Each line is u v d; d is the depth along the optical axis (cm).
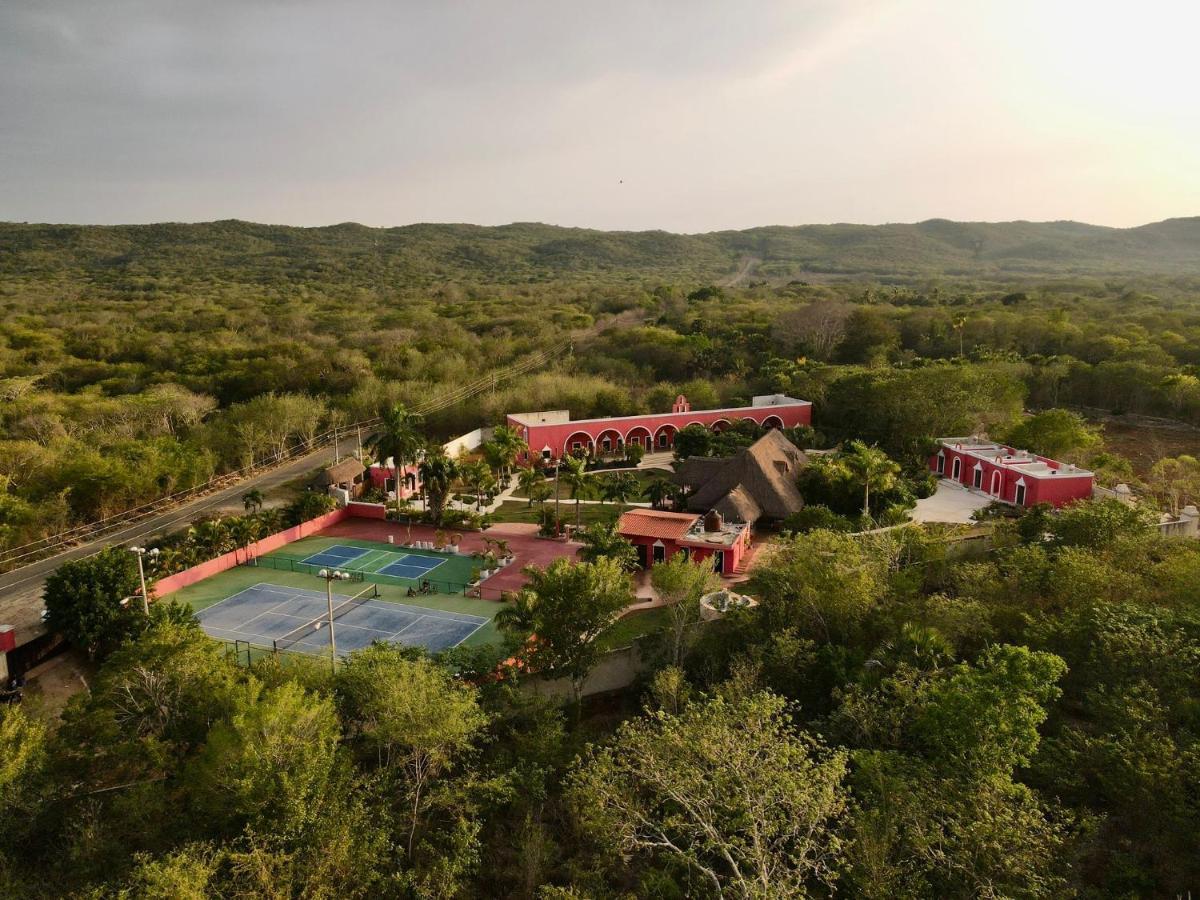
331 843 2097
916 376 7688
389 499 6831
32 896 2069
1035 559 3703
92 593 3984
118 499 6256
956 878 2078
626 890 2458
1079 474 5903
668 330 12450
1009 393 7725
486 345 11869
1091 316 13100
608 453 8288
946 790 2259
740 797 2125
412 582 5078
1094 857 2336
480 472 6488
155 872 1838
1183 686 2678
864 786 2359
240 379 9738
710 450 7412
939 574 4134
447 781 2628
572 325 13512
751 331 12756
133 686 2631
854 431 8338
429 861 2480
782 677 3198
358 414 9275
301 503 6169
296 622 4428
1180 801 2177
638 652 3672
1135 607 3059
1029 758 2586
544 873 2519
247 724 2269
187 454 6962
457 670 3312
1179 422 8862
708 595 3922
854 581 3453
